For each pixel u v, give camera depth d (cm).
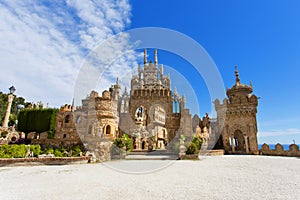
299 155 2286
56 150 1827
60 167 1320
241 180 866
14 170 1181
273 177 941
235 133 3136
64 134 2669
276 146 2539
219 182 823
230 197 605
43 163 1421
